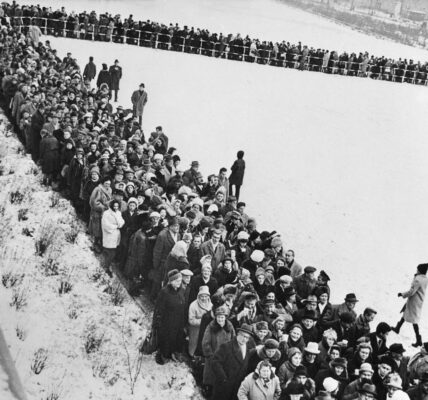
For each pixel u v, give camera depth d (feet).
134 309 39.14
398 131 110.63
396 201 81.15
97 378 31.48
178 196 48.62
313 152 93.61
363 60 146.51
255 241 45.03
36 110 60.64
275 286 38.27
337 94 126.82
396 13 328.29
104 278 41.29
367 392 28.94
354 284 57.47
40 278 38.42
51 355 31.50
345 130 106.32
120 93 101.14
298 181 81.87
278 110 109.81
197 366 34.71
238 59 140.05
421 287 46.01
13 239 41.98
